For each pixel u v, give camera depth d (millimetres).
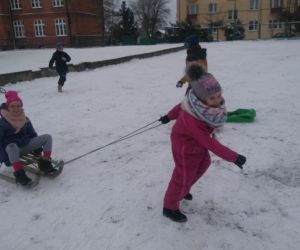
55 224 3402
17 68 16984
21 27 45875
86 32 46938
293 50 23703
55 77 14102
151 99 8852
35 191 4066
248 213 3451
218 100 2883
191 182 3271
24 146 4285
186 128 3016
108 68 16469
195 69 2963
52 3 44000
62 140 5871
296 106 7488
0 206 3768
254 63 16234
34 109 8312
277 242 3018
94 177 4379
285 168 4402
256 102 7984
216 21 53812
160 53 23922
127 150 5254
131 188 4055
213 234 3156
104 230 3275
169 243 3055
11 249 3059
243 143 5293
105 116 7332
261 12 53469
